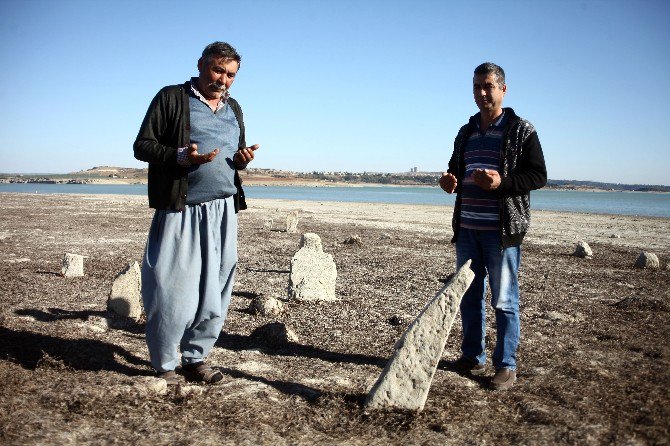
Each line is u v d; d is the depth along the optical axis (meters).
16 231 18.64
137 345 5.43
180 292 4.12
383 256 14.27
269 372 4.78
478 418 3.81
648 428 3.60
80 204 40.47
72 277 9.65
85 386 4.05
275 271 11.45
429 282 10.41
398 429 3.60
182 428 3.48
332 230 22.45
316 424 3.68
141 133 4.11
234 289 9.25
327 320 7.09
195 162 3.94
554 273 11.97
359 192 139.38
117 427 3.44
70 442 3.19
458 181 4.95
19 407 3.60
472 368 4.93
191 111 4.21
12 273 9.80
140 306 6.82
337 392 4.19
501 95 4.62
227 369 4.80
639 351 5.64
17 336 5.25
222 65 4.21
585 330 6.61
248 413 3.77
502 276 4.55
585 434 3.49
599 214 46.56
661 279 11.31
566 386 4.46
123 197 58.66
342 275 11.05
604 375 4.76
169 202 4.07
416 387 3.91
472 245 4.80
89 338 5.47
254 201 60.50
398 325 6.89
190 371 4.46
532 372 4.89
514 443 3.42
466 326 4.93
